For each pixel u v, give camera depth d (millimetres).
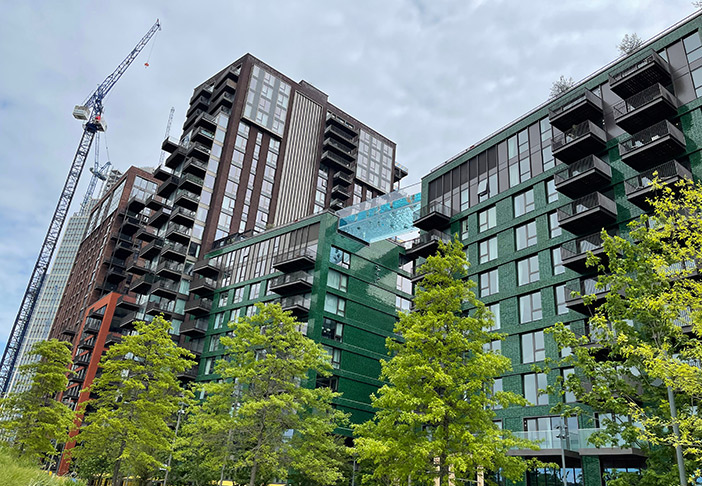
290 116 85438
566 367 30547
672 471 15977
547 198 35781
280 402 28453
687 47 31219
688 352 15930
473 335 22906
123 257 94438
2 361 137000
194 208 72750
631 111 30688
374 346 52625
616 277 19422
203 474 35906
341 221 55344
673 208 16781
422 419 19578
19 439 32688
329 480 30516
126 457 30375
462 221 41844
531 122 39000
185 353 35000
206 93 85500
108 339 75188
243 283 59469
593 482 26672
